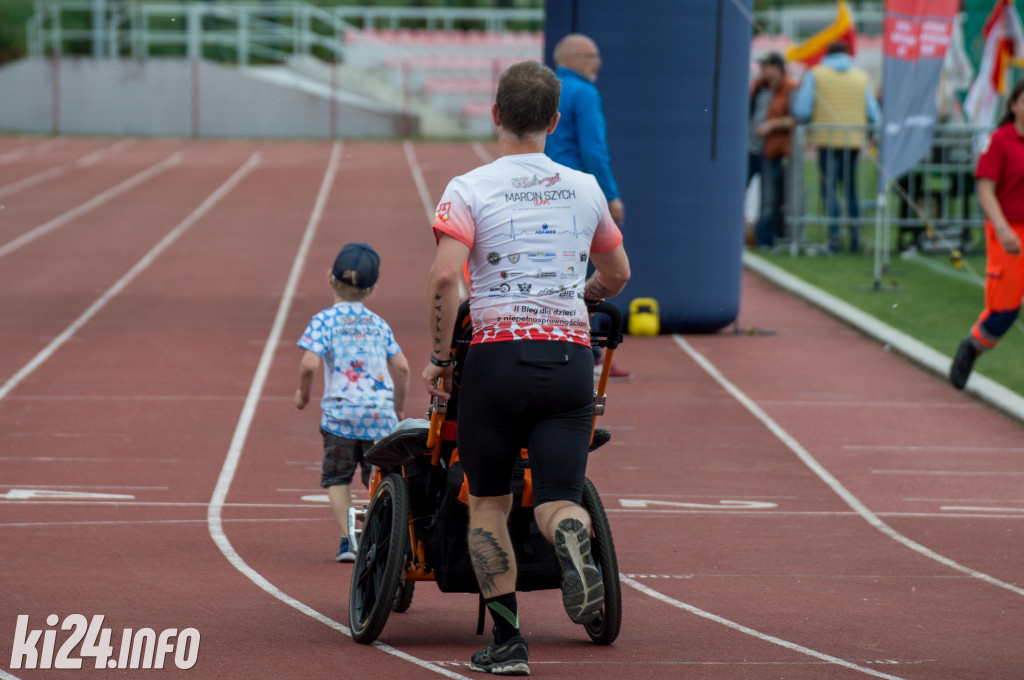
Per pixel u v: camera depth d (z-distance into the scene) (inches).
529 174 589.9
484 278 586.6
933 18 2018.9
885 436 1282.0
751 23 1733.5
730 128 1733.5
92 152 4795.8
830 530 965.2
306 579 801.6
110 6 6077.8
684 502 1042.1
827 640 691.4
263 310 1964.8
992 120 2329.0
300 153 4808.1
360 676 607.5
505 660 606.2
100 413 1326.3
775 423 1328.7
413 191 3602.4
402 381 863.7
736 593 791.1
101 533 911.0
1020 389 1449.3
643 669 629.6
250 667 621.0
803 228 2488.9
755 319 1921.8
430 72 6008.9
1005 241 1251.8
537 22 6540.4
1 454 1152.2
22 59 5812.0
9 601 733.9
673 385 1496.1
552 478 582.2
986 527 981.2
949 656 665.0
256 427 1283.2
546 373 577.6
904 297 2031.3
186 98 5753.0
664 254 1752.0
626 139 1716.3
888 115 2039.9
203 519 961.5
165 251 2544.3
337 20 6156.5
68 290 2111.2
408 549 676.1
